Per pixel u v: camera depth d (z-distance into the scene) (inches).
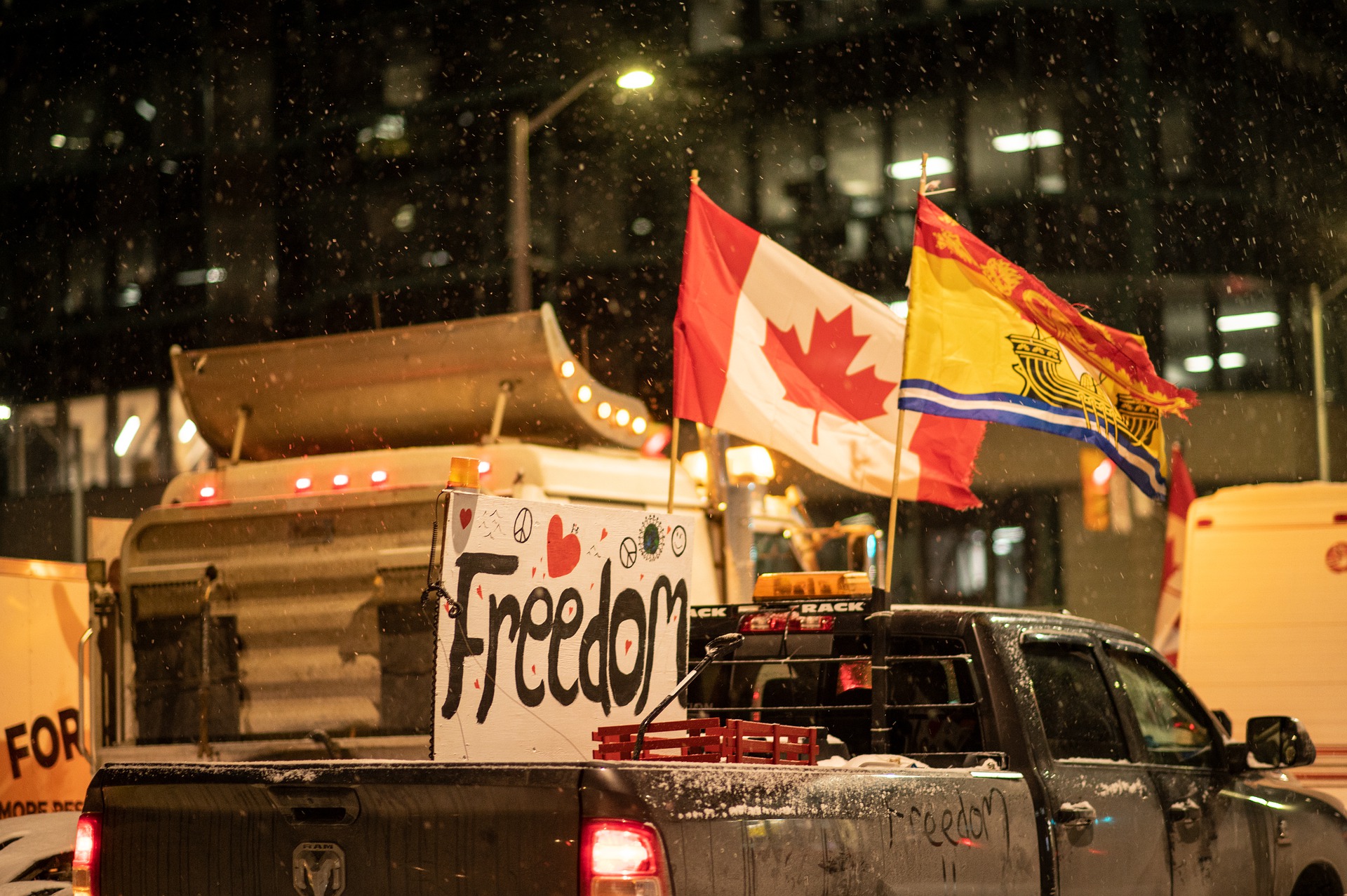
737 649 239.1
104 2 1362.0
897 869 171.8
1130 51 1171.9
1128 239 1162.6
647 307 1211.2
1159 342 1160.2
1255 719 246.5
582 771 141.0
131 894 161.0
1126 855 217.5
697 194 279.6
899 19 1195.9
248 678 317.4
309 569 313.4
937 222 238.1
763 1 1226.6
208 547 324.2
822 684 236.5
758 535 432.1
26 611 379.9
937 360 235.0
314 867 151.3
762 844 152.0
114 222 1348.4
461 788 144.8
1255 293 1171.9
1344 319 1212.5
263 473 349.1
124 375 1331.2
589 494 344.5
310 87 1309.1
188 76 1349.7
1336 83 1240.2
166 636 325.7
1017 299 242.7
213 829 157.8
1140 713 239.0
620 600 193.6
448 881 144.8
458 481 173.0
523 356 343.9
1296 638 453.4
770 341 281.1
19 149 1371.8
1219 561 465.4
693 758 178.1
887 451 285.9
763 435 277.7
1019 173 1170.6
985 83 1180.5
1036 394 243.0
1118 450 256.1
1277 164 1195.3
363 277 1278.3
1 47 1385.3
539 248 1226.6
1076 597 1115.3
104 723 325.1
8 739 369.4
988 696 211.2
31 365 1350.9
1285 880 255.1
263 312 1298.0
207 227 1316.4
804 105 1209.4
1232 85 1181.7
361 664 308.0
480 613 173.8
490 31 1267.2
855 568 393.4
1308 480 1155.9
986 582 1138.0
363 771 149.1
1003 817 194.9
